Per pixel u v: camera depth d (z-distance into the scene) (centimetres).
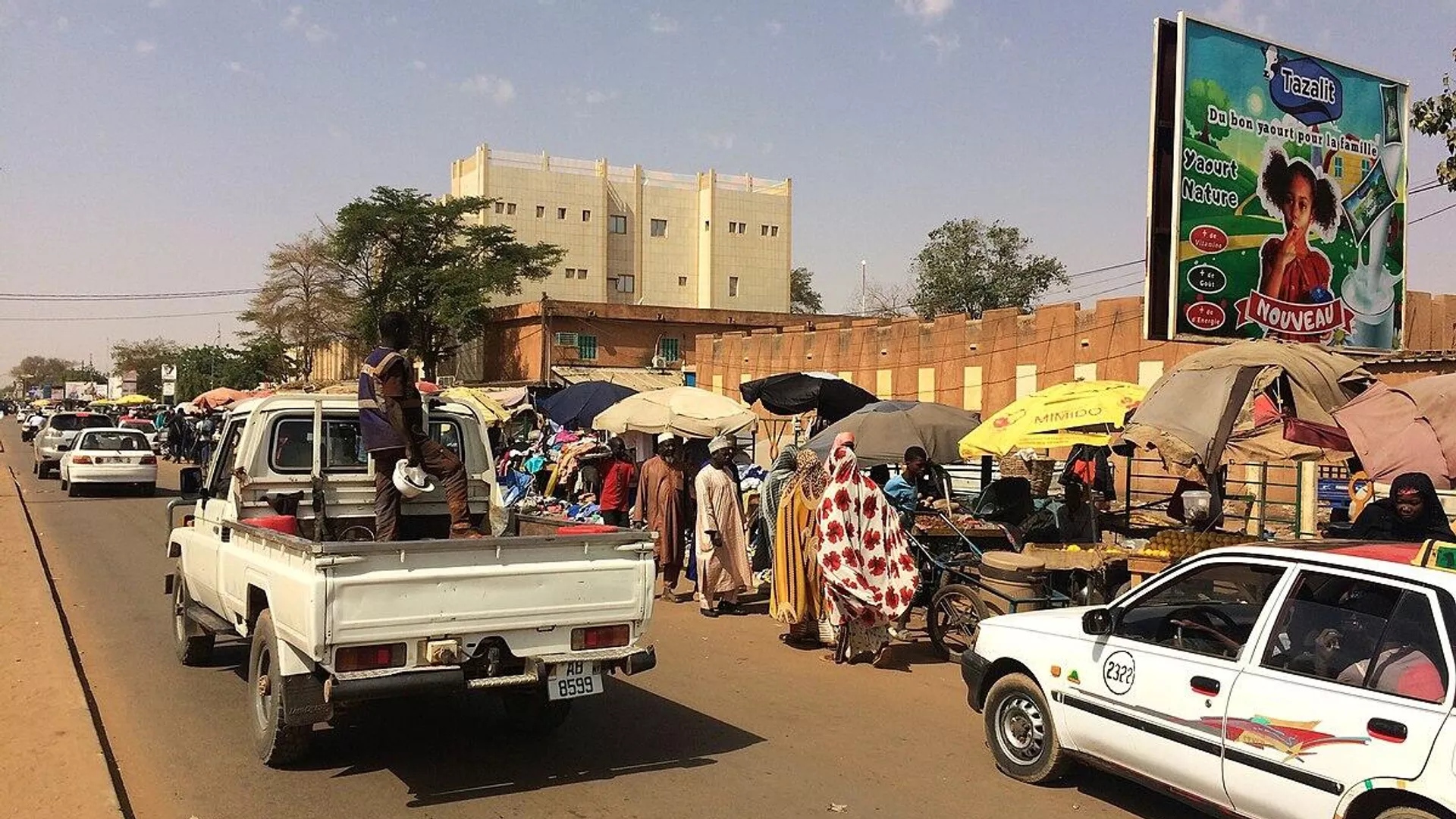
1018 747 594
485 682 548
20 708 679
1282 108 1359
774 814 531
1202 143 1298
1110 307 2048
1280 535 1387
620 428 1562
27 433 5447
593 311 4462
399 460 666
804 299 8469
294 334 5559
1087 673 543
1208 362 848
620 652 588
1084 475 1379
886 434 1164
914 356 2506
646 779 585
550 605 570
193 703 729
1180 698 487
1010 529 1023
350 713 717
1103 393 1058
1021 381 2231
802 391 1563
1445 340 2003
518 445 2373
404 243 4844
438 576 536
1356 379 848
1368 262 1424
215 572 716
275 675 571
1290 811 435
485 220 6744
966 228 4366
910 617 1104
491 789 565
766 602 1202
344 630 510
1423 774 387
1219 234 1308
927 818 530
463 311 4559
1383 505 727
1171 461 865
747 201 7594
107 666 837
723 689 800
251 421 727
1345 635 438
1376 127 1435
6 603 1041
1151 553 874
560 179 6975
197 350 7725
